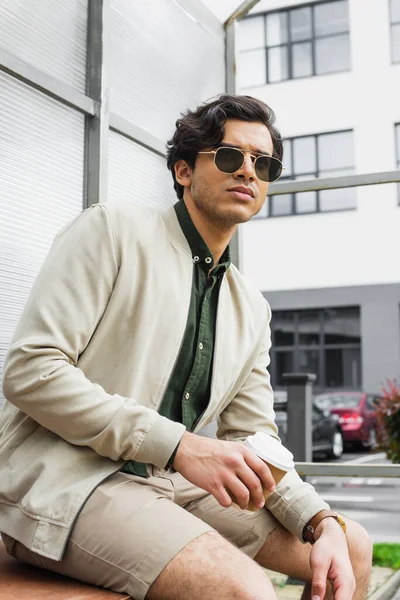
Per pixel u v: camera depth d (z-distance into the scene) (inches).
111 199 112.4
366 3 649.6
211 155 61.1
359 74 651.5
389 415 265.9
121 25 117.3
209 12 144.8
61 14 103.0
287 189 138.9
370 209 643.5
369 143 645.3
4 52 89.4
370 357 648.4
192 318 59.2
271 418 66.6
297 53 676.7
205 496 63.7
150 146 121.2
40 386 49.9
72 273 53.6
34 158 95.8
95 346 55.0
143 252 56.9
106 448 50.2
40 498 49.6
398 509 269.6
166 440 50.0
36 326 51.9
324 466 130.5
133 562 47.2
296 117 671.8
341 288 653.9
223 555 46.8
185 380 59.4
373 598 127.9
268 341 69.2
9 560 57.7
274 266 673.0
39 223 96.2
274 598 45.2
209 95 143.9
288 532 62.2
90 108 105.2
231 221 60.9
